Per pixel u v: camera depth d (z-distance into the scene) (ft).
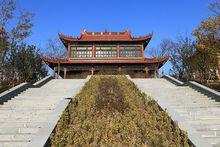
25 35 102.99
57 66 152.87
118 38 159.02
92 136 34.42
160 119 38.83
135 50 158.40
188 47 116.26
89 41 157.17
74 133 35.22
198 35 83.10
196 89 67.00
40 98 56.70
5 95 55.42
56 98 56.18
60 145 30.81
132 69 154.30
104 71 148.77
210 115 44.80
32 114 44.27
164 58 147.84
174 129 34.76
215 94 56.65
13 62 103.86
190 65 107.04
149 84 81.92
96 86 65.46
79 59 154.40
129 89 61.16
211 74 98.32
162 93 62.75
